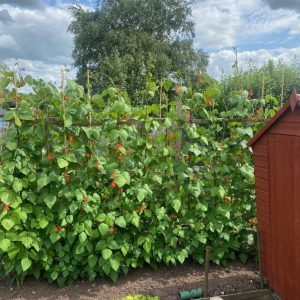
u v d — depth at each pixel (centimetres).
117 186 388
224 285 386
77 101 372
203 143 421
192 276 409
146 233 410
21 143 373
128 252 405
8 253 357
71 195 369
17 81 371
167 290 378
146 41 2486
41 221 370
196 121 421
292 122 296
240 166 435
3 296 365
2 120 395
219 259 427
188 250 423
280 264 328
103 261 381
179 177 404
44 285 386
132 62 2105
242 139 427
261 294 342
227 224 427
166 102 436
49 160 377
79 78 2598
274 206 332
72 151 376
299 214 293
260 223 361
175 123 408
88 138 374
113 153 391
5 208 354
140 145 394
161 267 428
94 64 2616
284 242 319
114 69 1947
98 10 2716
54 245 382
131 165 396
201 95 423
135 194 387
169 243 412
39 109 373
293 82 1055
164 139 408
